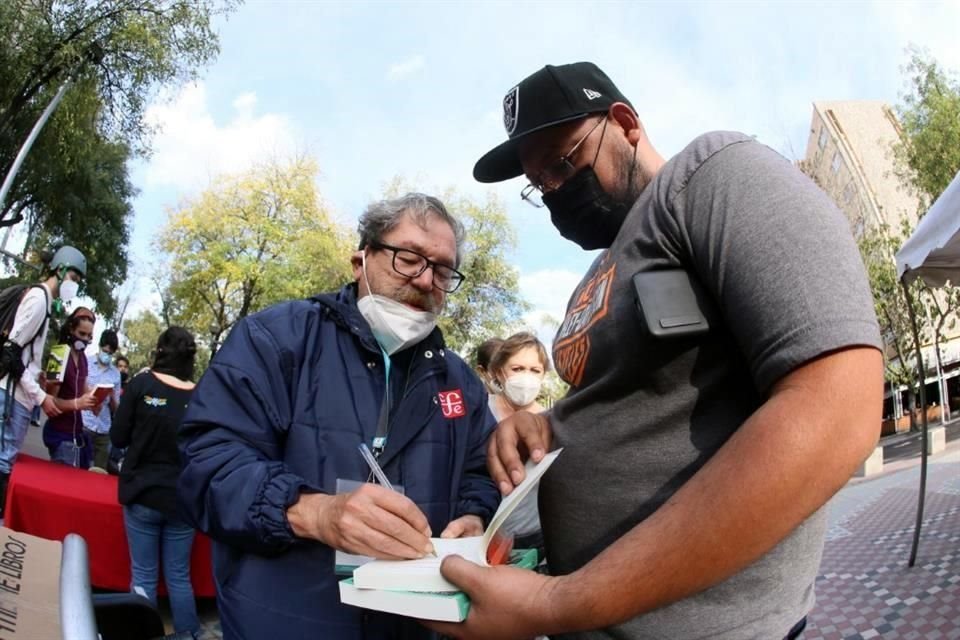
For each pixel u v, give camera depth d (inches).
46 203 790.5
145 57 518.3
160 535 149.4
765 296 35.6
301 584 62.2
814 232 35.9
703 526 32.7
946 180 874.1
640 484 44.8
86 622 41.0
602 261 52.6
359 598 43.5
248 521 57.1
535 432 55.9
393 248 71.4
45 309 172.4
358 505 50.2
